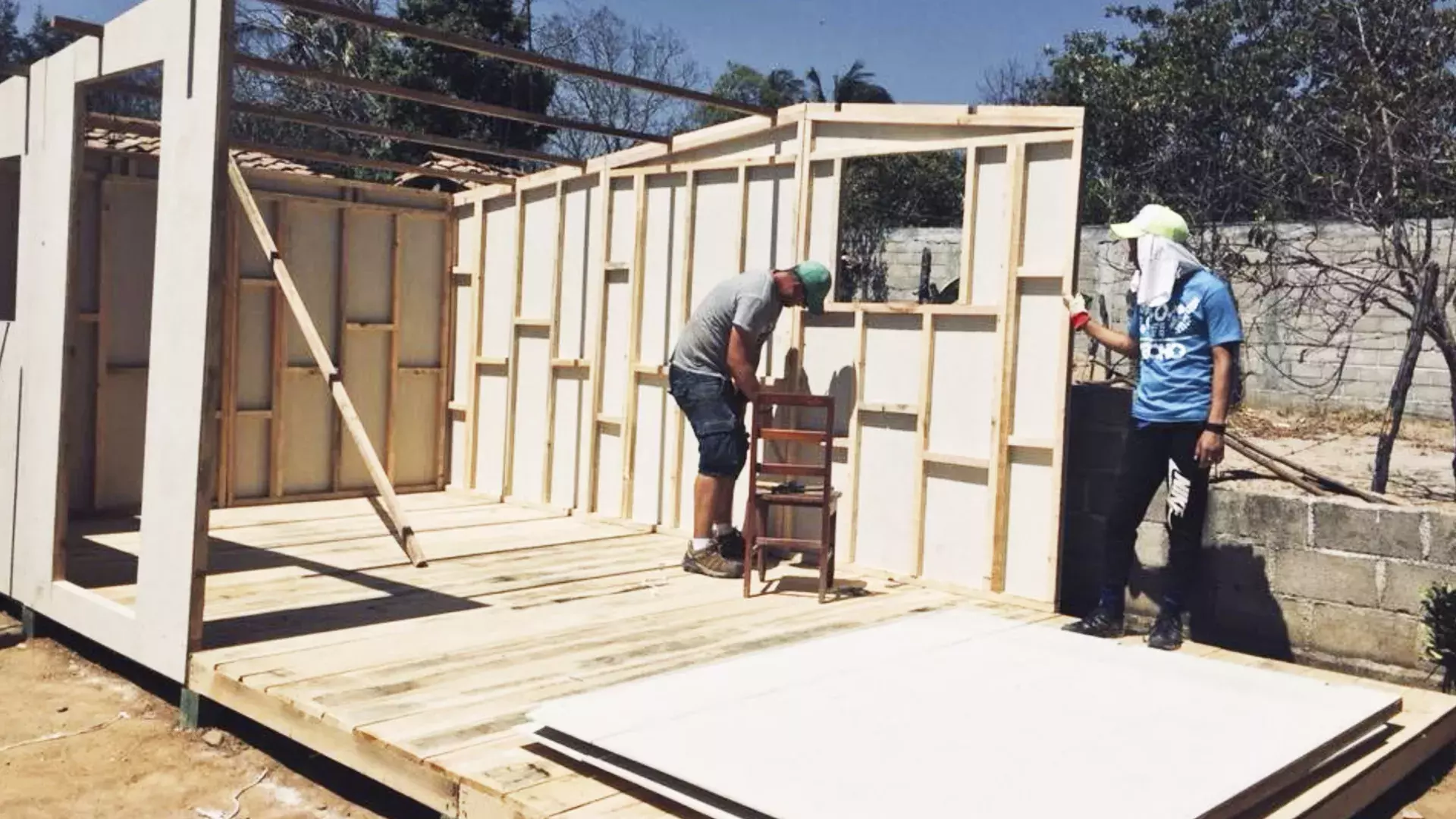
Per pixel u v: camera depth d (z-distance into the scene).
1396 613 4.38
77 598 4.62
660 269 6.84
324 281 7.74
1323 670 4.45
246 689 3.70
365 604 4.82
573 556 6.03
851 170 15.60
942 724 3.18
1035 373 5.20
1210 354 4.34
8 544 5.18
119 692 4.42
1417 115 7.65
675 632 4.48
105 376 6.86
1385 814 3.64
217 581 5.21
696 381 5.65
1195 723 3.27
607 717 3.18
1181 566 4.47
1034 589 5.18
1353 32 8.50
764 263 6.22
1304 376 12.01
